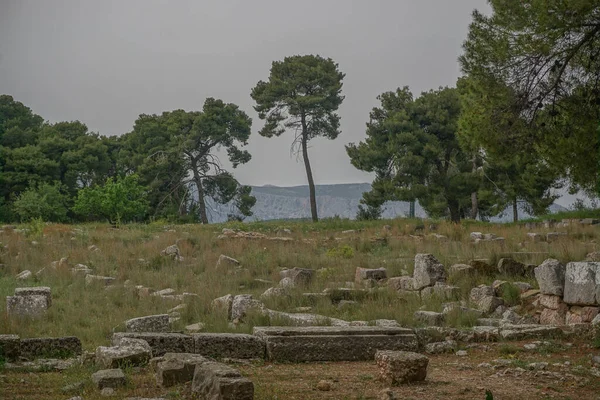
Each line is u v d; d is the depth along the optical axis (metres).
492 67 20.70
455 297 17.36
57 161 68.25
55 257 24.81
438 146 50.94
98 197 49.59
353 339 11.76
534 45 19.64
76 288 19.38
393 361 9.57
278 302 16.97
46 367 10.54
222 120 68.62
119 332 12.67
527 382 9.66
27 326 14.13
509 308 16.16
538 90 20.44
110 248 26.70
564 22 18.80
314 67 61.47
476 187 50.53
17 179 63.41
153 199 64.25
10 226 34.69
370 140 56.28
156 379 9.51
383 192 53.75
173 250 25.33
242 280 20.84
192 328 13.88
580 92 20.36
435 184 51.06
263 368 10.83
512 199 53.50
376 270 20.77
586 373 10.21
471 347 12.45
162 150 68.38
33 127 77.00
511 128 20.83
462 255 23.73
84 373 10.06
